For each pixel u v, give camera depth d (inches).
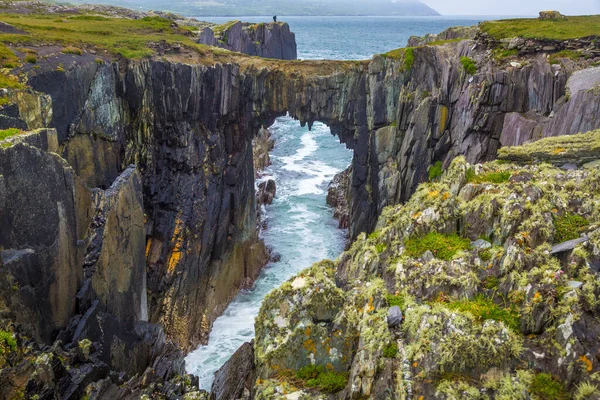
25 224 738.2
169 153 1405.0
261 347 532.4
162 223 1371.8
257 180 2378.2
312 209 2116.1
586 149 775.7
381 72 1576.0
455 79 1482.5
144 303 1136.2
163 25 2046.0
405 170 1574.8
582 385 372.2
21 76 1026.1
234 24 3469.5
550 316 421.4
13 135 759.1
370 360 441.4
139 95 1364.4
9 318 679.7
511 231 513.3
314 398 462.9
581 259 453.7
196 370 1201.4
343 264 607.2
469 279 481.4
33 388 606.9
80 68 1152.8
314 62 1635.1
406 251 547.2
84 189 903.7
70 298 833.5
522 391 379.6
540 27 1622.8
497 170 644.1
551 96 1295.5
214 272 1483.8
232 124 1578.5
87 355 771.4
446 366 407.8
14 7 3112.7
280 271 1642.5
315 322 517.0
